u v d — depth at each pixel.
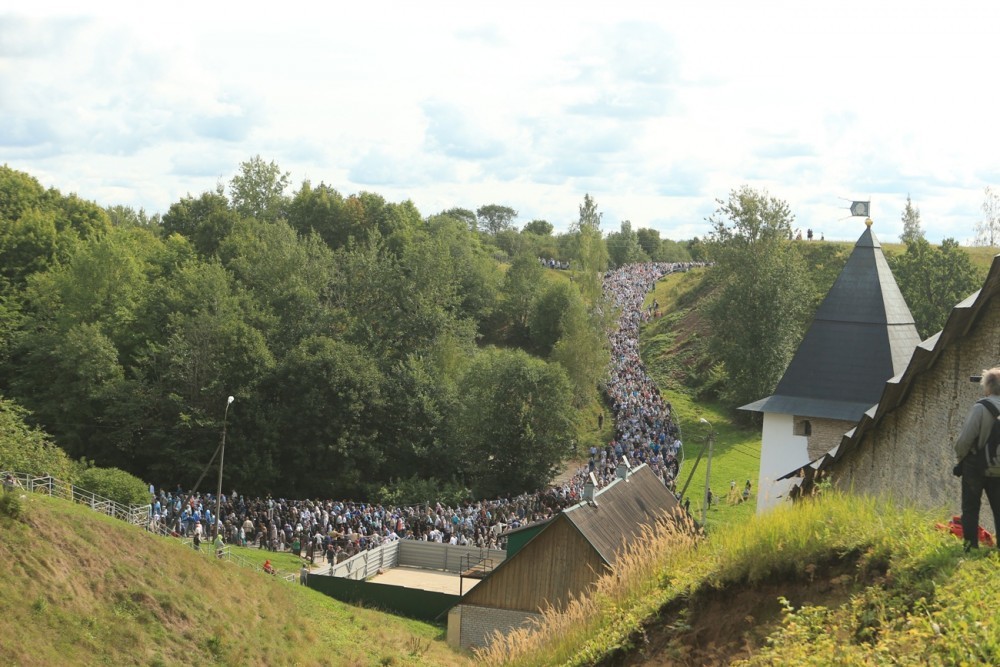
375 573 45.19
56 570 27.89
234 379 70.19
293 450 69.12
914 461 16.78
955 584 7.96
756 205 86.62
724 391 89.19
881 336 35.19
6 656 23.83
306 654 30.41
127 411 67.94
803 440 35.25
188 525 45.88
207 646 28.41
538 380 69.44
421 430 71.88
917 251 86.00
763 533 10.58
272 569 40.59
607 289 135.50
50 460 43.91
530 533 37.34
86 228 107.06
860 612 8.55
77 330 72.12
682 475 62.62
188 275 82.44
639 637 11.32
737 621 10.22
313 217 133.62
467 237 132.38
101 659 25.95
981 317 14.95
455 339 84.56
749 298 84.19
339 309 88.19
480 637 31.72
